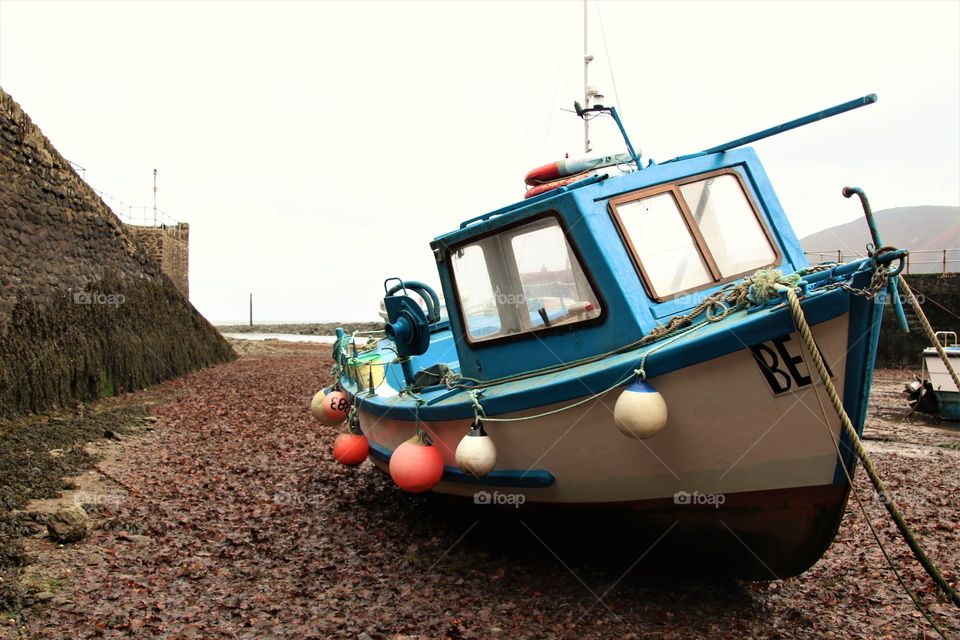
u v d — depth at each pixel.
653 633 4.77
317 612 5.06
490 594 5.40
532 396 5.04
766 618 5.05
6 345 11.65
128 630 4.70
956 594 4.09
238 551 6.33
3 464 8.30
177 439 11.21
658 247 5.33
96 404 13.84
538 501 5.62
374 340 10.48
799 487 4.53
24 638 4.51
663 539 5.21
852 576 5.87
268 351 33.75
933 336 4.67
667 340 4.71
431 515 7.43
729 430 4.54
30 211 13.24
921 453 10.95
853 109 5.01
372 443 8.08
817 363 3.95
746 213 5.80
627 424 4.38
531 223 5.57
